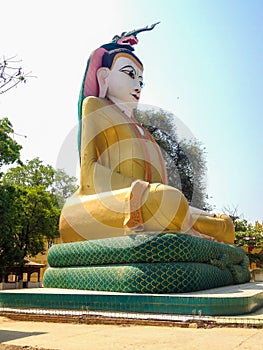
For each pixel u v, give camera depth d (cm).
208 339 596
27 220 2938
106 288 1045
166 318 775
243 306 827
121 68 1459
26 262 2841
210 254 1191
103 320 800
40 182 3334
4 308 980
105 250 1089
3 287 2738
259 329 695
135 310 857
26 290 1105
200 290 1043
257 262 3184
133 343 574
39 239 3136
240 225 3456
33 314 878
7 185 2458
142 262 1034
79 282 1118
